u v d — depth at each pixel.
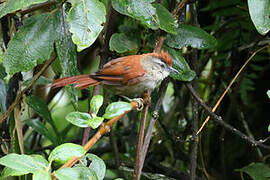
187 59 6.75
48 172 3.26
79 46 4.06
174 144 7.16
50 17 4.70
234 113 7.99
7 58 4.54
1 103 5.43
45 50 4.62
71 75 4.83
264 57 7.08
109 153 8.62
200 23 7.64
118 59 5.83
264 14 4.28
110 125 3.68
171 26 4.68
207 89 7.70
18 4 4.06
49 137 6.32
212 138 8.05
